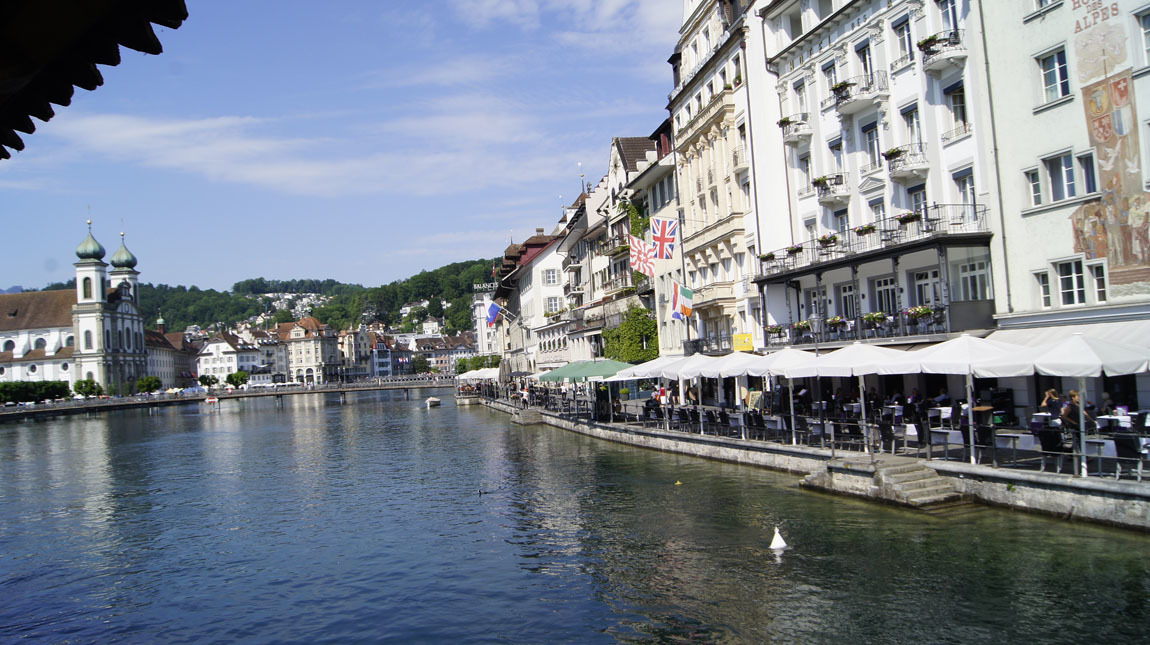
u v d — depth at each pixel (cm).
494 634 1462
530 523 2331
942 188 2905
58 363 16575
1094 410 2061
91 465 4819
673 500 2439
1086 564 1495
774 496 2350
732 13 4416
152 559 2217
